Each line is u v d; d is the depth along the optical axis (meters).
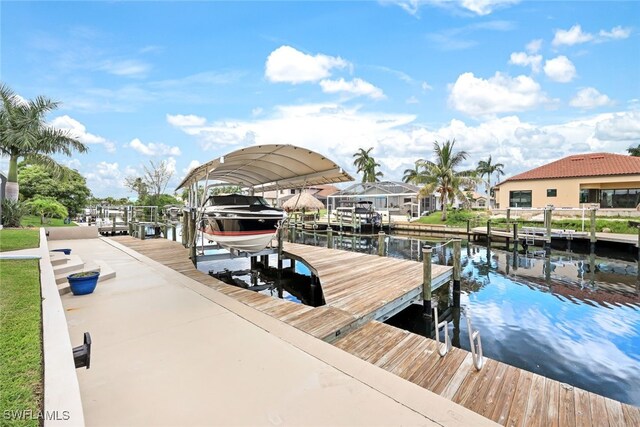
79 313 4.67
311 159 8.78
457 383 3.32
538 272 11.48
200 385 2.82
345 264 9.05
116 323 4.28
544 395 3.13
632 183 22.06
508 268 12.20
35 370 2.42
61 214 20.06
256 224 9.05
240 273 12.02
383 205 34.56
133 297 5.52
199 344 3.65
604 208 22.27
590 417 2.84
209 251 11.92
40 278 5.08
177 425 2.31
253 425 2.32
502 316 7.10
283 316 4.71
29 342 2.84
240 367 3.14
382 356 3.87
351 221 25.17
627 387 4.40
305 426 2.32
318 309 5.09
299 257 10.27
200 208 9.29
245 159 8.84
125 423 2.32
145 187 34.56
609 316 7.03
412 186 34.03
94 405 2.52
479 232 19.34
